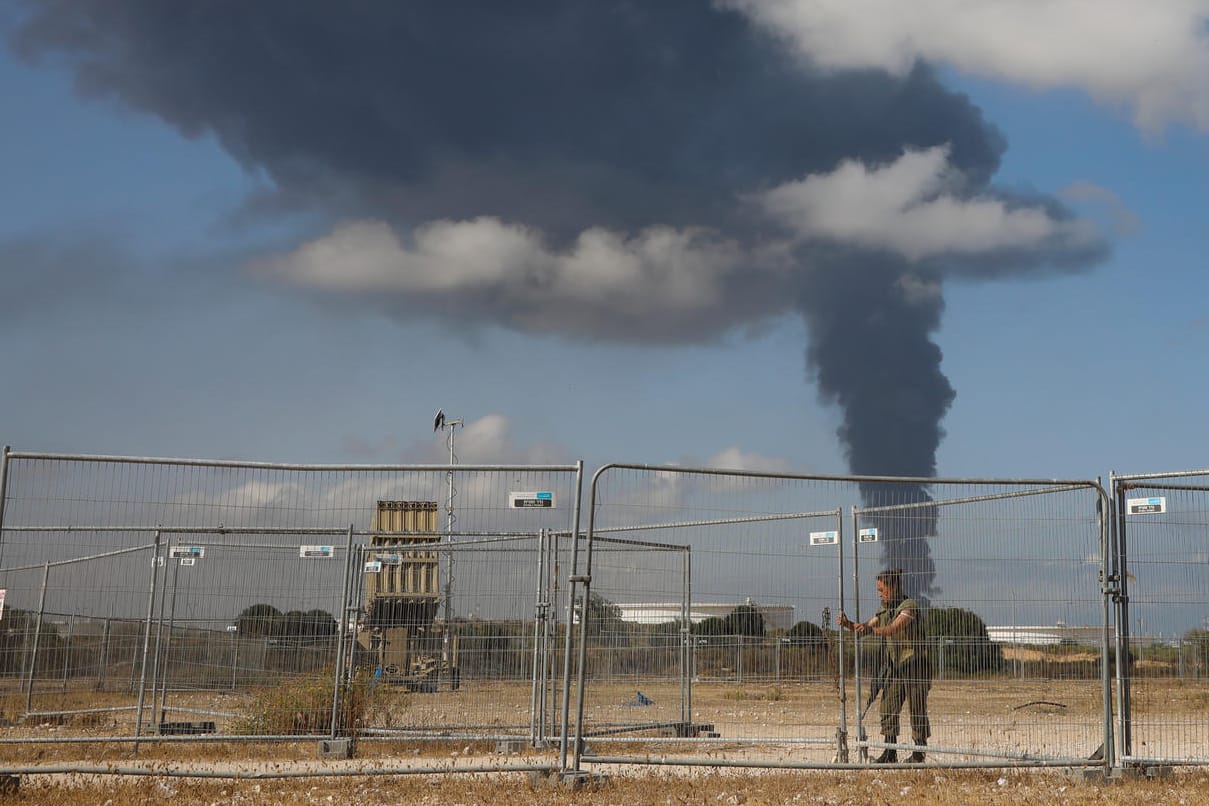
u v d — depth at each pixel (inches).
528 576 641.6
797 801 441.4
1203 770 503.5
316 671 626.8
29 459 490.6
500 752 610.2
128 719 709.3
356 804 428.1
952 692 560.1
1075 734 569.0
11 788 450.6
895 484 514.3
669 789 467.8
